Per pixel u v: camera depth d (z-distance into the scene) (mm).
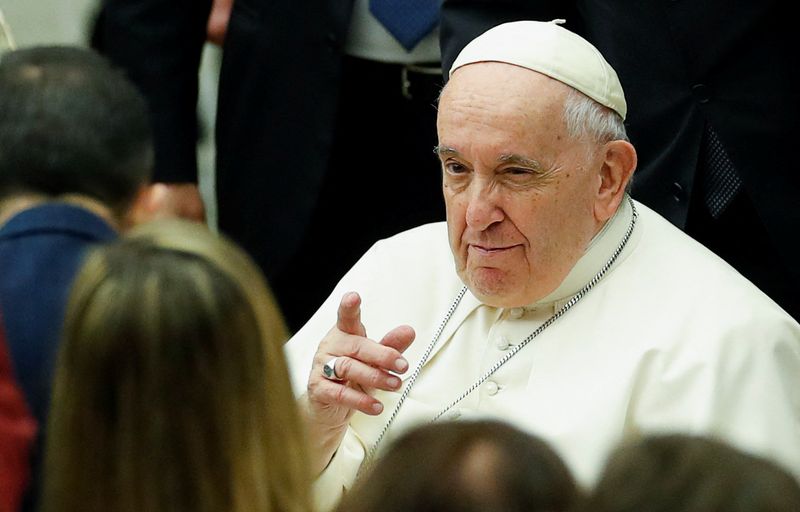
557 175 11898
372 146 17156
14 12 25078
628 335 12164
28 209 10781
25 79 11180
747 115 14133
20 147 10945
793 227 14172
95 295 7957
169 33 17891
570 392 12062
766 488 6383
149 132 11562
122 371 7891
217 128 17500
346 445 12648
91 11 19703
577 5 14945
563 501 6922
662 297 12281
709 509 6344
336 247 17656
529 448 7098
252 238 17484
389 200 17391
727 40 14070
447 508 6863
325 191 17375
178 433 7902
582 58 12055
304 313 17906
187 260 8055
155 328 7871
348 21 16641
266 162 17266
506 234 11992
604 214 12305
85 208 10859
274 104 17141
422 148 17094
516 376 12406
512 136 11742
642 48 14383
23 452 9375
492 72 11953
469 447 7059
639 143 14516
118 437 7914
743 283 12422
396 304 13391
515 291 12188
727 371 11828
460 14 14875
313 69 16906
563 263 12180
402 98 16875
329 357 11805
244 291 8078
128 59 17938
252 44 17109
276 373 8211
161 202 17922
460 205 12102
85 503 7980
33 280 10383
